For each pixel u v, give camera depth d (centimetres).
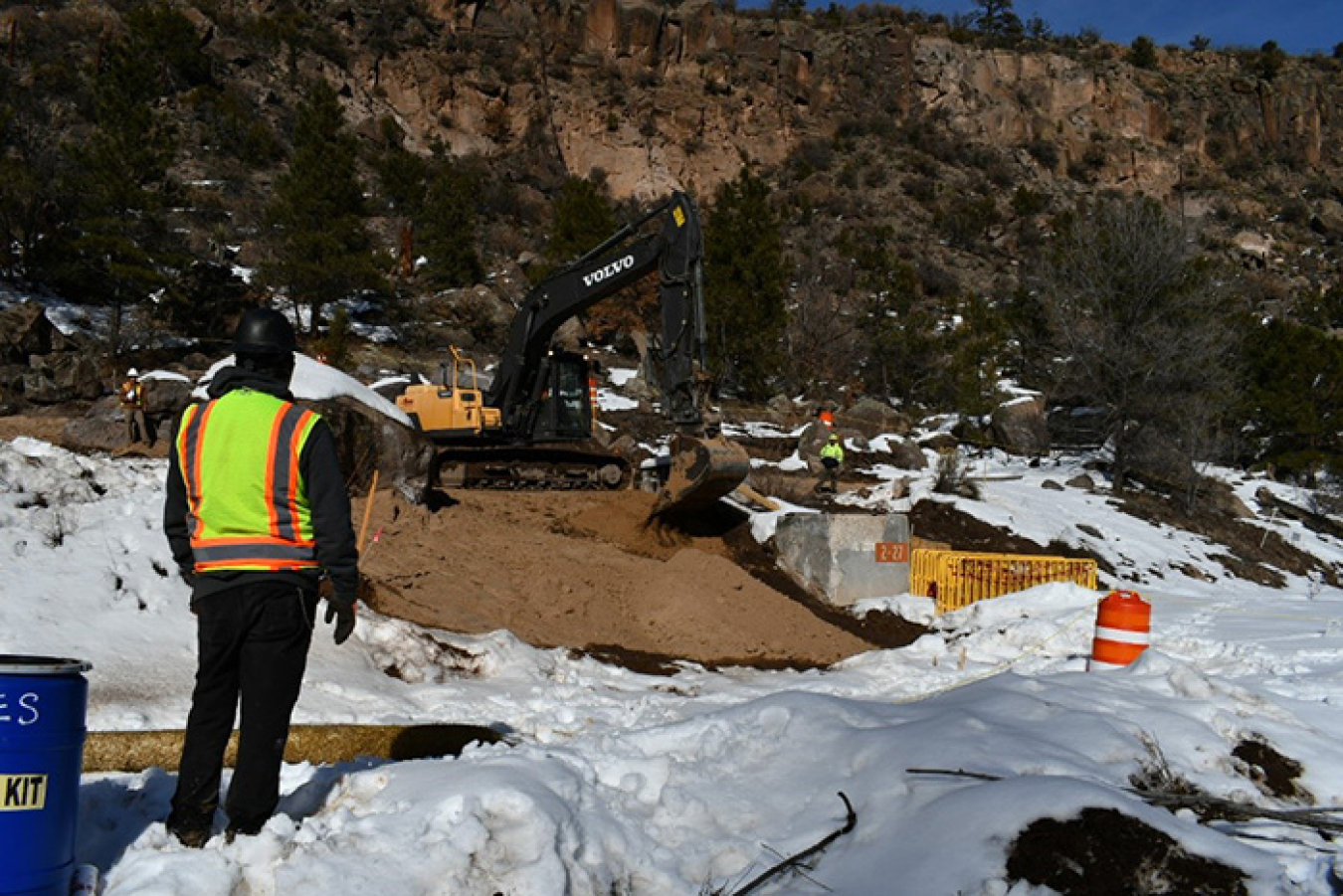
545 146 8775
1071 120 12050
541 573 1420
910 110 11369
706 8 10506
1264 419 4106
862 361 4684
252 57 7706
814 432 2912
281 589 417
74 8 7325
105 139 3406
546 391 2164
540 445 2166
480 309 4519
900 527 1795
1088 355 3484
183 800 415
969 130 11475
